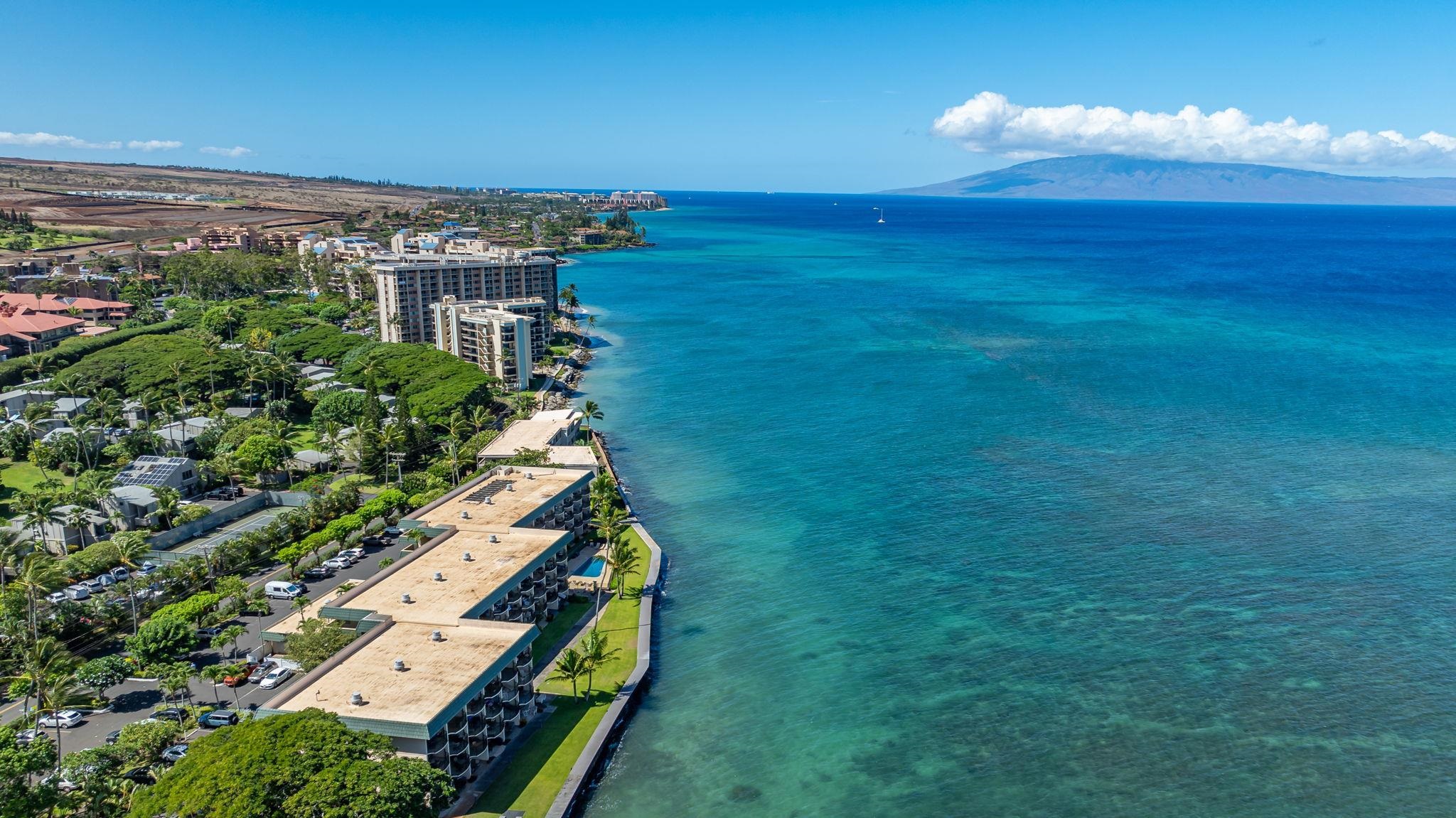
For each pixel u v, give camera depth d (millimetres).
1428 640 120625
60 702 95188
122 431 195750
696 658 120750
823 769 99125
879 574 143375
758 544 155875
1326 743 101375
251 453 176500
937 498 173500
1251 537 152375
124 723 99875
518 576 118562
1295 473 181375
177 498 154750
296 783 74188
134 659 110750
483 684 93938
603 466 188500
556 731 102562
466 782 92438
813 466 194000
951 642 123125
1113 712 107562
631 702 109562
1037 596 134875
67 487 171125
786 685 114438
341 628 107188
